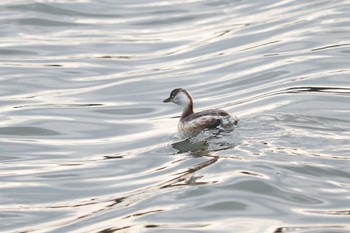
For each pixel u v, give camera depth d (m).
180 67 23.09
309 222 13.41
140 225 13.61
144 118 19.88
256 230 13.16
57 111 20.48
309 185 14.61
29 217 14.67
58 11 27.95
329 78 20.97
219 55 23.66
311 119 17.52
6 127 19.48
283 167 15.16
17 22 27.05
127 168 16.66
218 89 21.27
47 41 25.64
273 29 25.16
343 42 23.42
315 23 25.20
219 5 28.22
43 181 16.36
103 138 18.70
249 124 17.17
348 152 15.62
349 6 26.41
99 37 25.92
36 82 22.59
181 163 16.19
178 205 14.27
